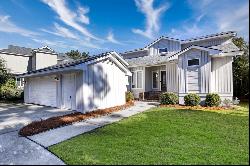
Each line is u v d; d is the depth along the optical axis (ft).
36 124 32.37
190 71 50.44
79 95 44.14
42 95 59.88
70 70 43.27
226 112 39.52
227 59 48.44
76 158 19.17
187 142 23.24
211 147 21.66
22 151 21.83
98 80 46.42
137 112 42.14
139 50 86.94
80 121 35.32
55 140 25.20
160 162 18.21
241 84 68.28
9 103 68.69
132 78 70.79
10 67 104.53
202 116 35.70
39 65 108.27
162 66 66.03
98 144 22.99
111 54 48.83
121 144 22.86
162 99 51.47
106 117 38.29
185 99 48.37
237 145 22.18
